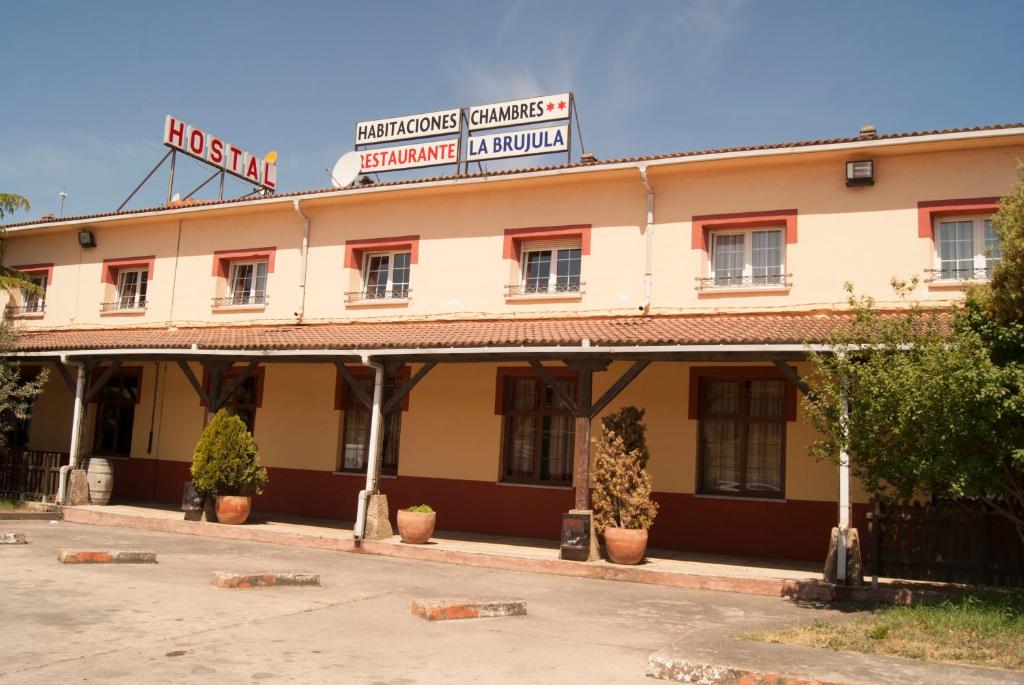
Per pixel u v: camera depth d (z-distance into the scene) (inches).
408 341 533.6
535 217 625.9
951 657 275.1
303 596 374.0
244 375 608.7
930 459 334.0
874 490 362.9
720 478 553.9
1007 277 337.1
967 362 321.1
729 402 558.9
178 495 740.0
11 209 741.9
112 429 795.4
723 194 571.8
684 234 577.9
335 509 668.1
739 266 572.7
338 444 678.5
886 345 361.4
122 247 800.3
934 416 325.4
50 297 832.3
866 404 351.9
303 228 711.7
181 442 748.0
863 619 339.9
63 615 310.7
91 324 800.9
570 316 600.7
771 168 561.3
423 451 637.9
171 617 315.0
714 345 448.1
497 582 437.1
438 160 732.7
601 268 598.5
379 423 554.6
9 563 422.3
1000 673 249.3
